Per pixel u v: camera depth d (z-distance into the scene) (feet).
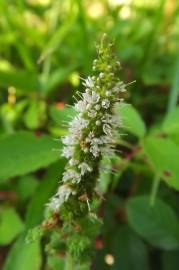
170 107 0.64
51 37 0.74
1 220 0.51
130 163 0.55
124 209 0.57
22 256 0.46
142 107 0.73
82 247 0.38
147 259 0.55
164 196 0.59
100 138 0.33
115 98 0.32
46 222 0.38
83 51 0.70
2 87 0.70
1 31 0.83
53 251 0.40
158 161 0.44
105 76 0.32
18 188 0.59
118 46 0.77
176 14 0.85
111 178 0.52
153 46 0.76
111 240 0.55
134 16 0.86
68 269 0.40
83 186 0.35
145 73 0.73
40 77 0.68
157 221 0.53
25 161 0.44
